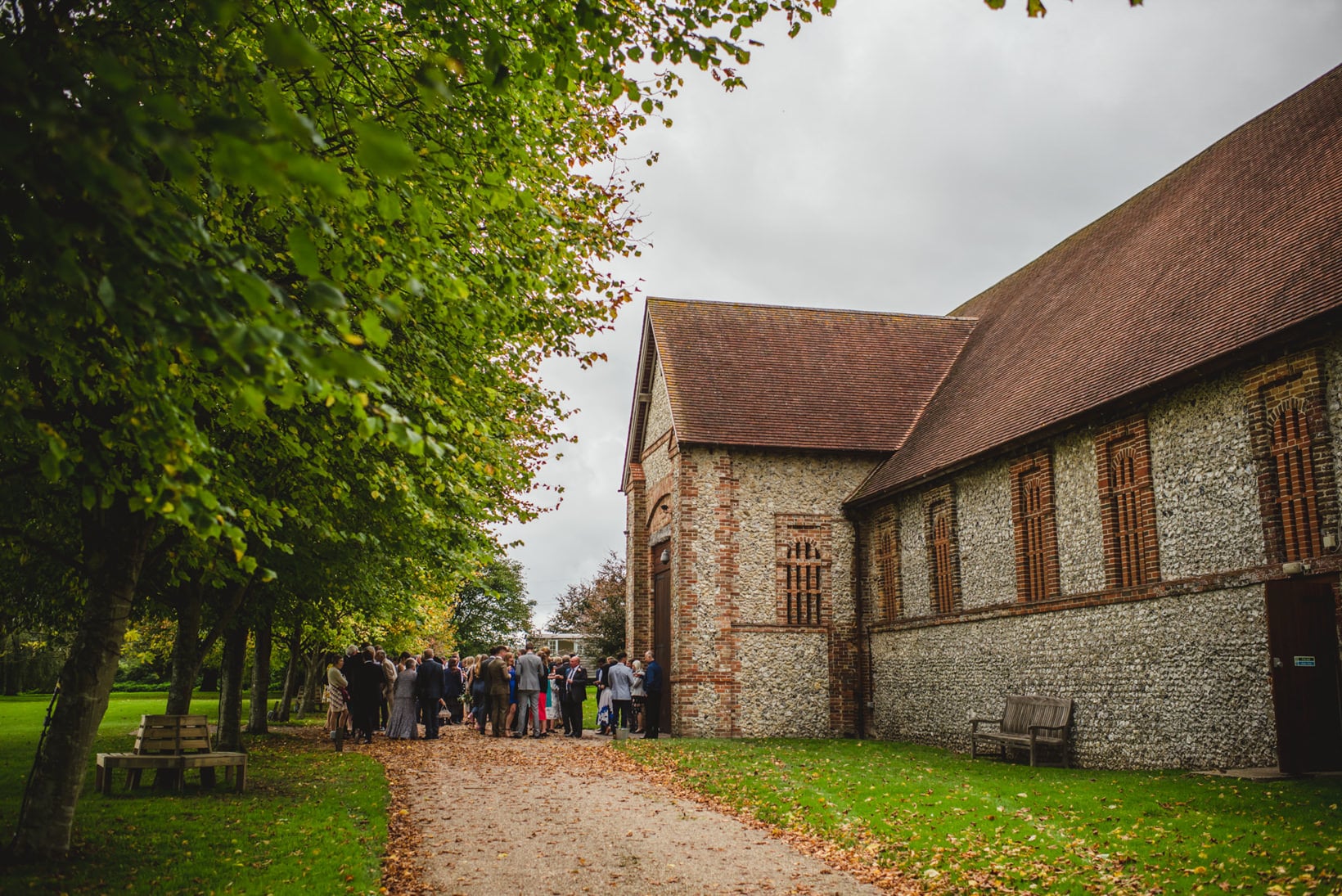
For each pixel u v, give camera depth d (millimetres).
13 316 5688
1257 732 12758
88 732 8703
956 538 21234
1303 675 11969
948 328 29703
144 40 6305
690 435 24984
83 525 9094
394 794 13055
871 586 25203
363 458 9375
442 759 17594
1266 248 15180
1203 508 14141
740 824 11000
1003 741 17406
